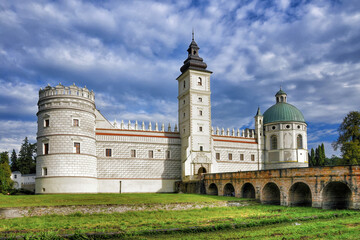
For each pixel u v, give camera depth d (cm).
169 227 3272
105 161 7712
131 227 3281
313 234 2881
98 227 3288
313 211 4444
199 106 8581
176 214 4266
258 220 3641
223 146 9225
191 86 8569
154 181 8125
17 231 3072
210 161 8438
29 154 12681
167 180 8288
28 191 8488
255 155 9688
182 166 8394
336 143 9619
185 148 8369
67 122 6869
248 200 5578
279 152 9588
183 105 8831
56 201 4688
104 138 7775
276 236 2816
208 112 8688
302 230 3077
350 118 9294
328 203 4869
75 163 6819
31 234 2889
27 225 3369
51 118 6894
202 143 8456
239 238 2803
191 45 8906
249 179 6022
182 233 3094
